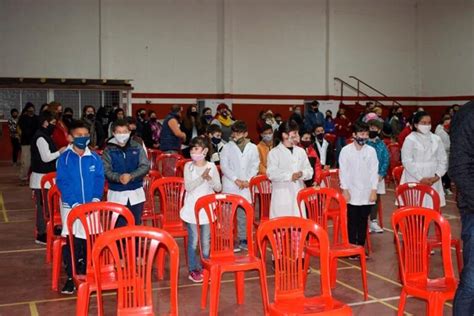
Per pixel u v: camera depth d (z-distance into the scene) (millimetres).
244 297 5758
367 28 21562
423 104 22203
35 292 5867
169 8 19328
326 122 18719
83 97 17719
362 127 6805
